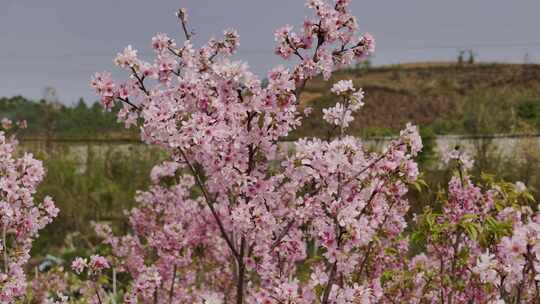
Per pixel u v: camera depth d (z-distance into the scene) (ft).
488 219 12.31
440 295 15.60
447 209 14.20
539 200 25.77
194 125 11.66
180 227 20.35
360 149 11.68
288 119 12.26
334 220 10.59
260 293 11.15
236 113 11.92
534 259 9.23
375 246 14.64
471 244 14.74
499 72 174.91
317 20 12.97
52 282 23.52
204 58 13.74
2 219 15.08
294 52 12.98
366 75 182.29
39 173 15.74
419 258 17.10
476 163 40.93
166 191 22.00
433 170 31.19
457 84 167.43
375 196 11.71
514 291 13.33
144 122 12.17
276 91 11.60
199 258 22.90
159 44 13.23
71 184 48.96
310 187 12.23
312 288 11.06
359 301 10.69
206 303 13.97
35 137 66.59
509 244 8.97
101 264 16.16
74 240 42.63
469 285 14.15
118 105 12.83
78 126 81.00
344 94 12.18
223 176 11.97
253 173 12.26
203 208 22.09
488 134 55.16
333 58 13.47
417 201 24.76
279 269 14.28
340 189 11.03
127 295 17.39
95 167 51.70
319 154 10.98
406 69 188.24
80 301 21.89
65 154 56.24
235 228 12.70
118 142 66.74
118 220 44.52
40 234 44.29
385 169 11.51
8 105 72.79
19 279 15.11
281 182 13.14
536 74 168.04
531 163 40.83
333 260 10.34
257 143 12.01
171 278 20.70
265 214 11.84
